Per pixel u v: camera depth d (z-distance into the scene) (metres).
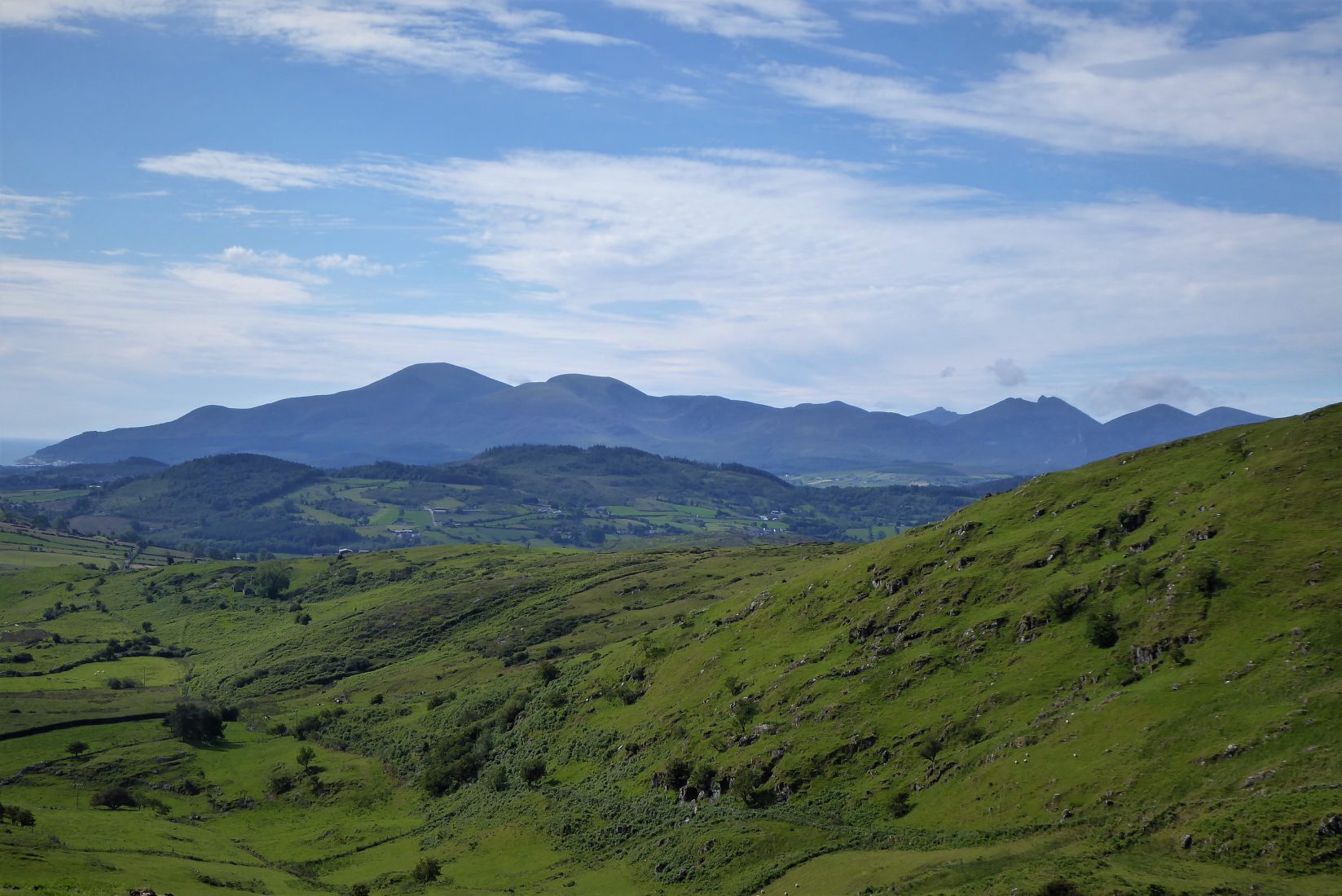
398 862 131.00
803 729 118.00
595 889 105.62
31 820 129.88
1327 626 88.12
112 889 93.44
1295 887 63.78
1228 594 98.44
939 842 87.38
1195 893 65.25
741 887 93.44
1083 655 104.88
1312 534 101.50
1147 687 92.56
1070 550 123.44
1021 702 102.44
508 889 110.56
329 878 128.50
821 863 91.94
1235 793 75.00
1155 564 109.88
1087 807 81.69
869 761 107.75
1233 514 110.25
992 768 94.19
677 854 106.31
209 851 133.12
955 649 118.75
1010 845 80.75
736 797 112.56
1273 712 81.19
